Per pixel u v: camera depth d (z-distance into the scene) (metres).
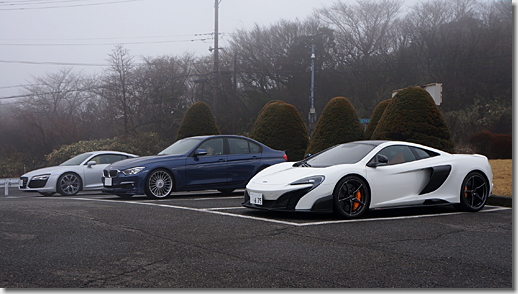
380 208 6.49
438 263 3.91
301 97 38.97
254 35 39.84
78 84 43.41
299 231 5.22
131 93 33.56
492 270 3.74
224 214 6.46
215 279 3.39
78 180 12.03
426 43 36.59
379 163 6.56
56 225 5.42
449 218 6.38
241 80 39.69
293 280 3.38
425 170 6.88
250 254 4.12
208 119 17.89
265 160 10.34
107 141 24.81
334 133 14.94
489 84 33.78
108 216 6.14
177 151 9.91
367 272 3.61
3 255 4.01
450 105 34.66
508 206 8.14
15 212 6.44
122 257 3.98
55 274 3.48
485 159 7.46
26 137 34.00
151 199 9.10
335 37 39.31
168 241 4.62
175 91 37.69
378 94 38.19
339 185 6.16
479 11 35.44
